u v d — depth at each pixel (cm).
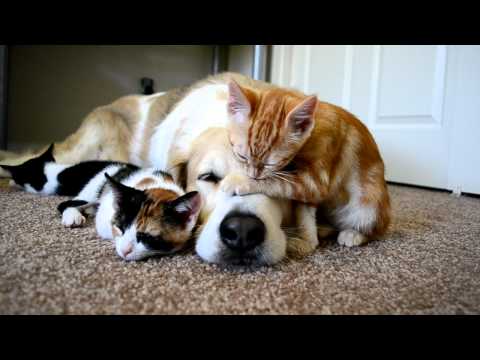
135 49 120
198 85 63
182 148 48
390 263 34
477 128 70
